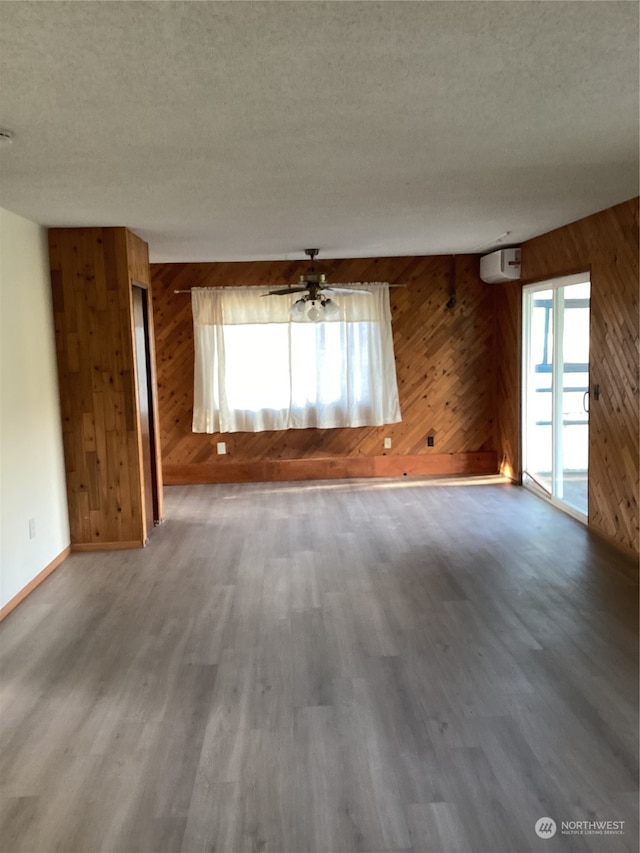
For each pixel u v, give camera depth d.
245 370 7.29
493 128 2.78
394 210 4.54
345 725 2.75
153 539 5.45
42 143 2.83
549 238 5.84
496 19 1.81
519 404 6.88
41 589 4.39
